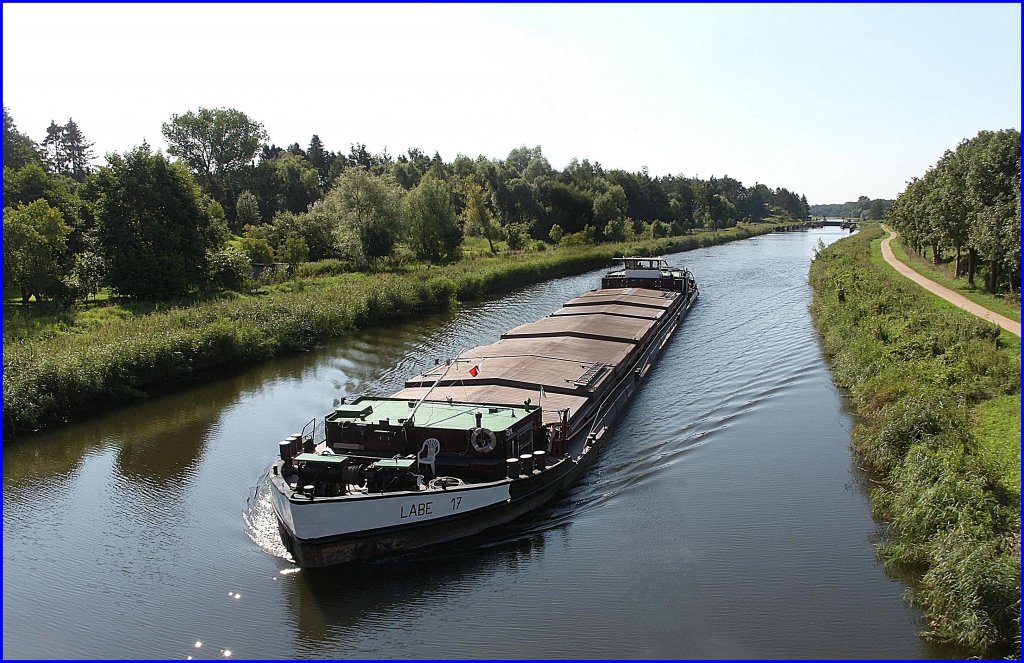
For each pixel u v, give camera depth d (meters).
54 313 27.59
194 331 23.19
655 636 9.27
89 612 9.88
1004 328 23.05
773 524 12.20
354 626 9.61
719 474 14.29
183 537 11.94
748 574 10.66
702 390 20.02
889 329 23.17
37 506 13.23
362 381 21.58
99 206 33.41
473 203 69.56
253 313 26.75
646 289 34.56
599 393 16.70
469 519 11.36
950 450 12.57
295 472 11.73
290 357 25.03
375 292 31.88
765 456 15.21
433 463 11.92
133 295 32.91
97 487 14.03
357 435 12.31
